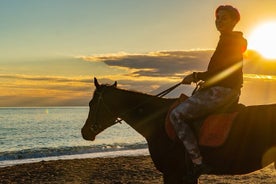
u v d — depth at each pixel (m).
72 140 38.81
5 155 23.25
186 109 6.18
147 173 13.68
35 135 45.47
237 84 6.20
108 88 7.10
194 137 6.20
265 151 5.89
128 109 6.98
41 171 14.54
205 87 6.23
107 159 18.02
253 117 6.00
